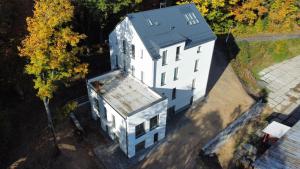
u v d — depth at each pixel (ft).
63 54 92.48
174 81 134.51
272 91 189.78
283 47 231.50
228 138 137.18
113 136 123.03
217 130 136.05
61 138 119.14
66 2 95.14
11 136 115.24
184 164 117.80
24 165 105.50
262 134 142.72
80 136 122.52
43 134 119.34
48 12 90.33
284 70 216.54
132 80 132.57
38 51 87.92
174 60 126.93
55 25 91.76
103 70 160.15
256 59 218.79
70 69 98.48
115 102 116.47
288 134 107.14
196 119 142.51
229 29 222.69
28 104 131.75
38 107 131.75
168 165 116.57
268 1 236.02
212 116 145.48
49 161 108.58
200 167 118.21
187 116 144.15
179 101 144.66
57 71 97.96
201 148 125.18
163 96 117.60
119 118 111.45
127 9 162.20
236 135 141.08
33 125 122.62
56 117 113.39
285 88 194.49
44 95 92.17
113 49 143.02
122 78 133.69
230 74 184.55
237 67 196.13
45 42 89.56
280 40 234.17
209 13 193.36
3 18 117.29
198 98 156.87
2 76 121.70
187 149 124.57
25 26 123.13
